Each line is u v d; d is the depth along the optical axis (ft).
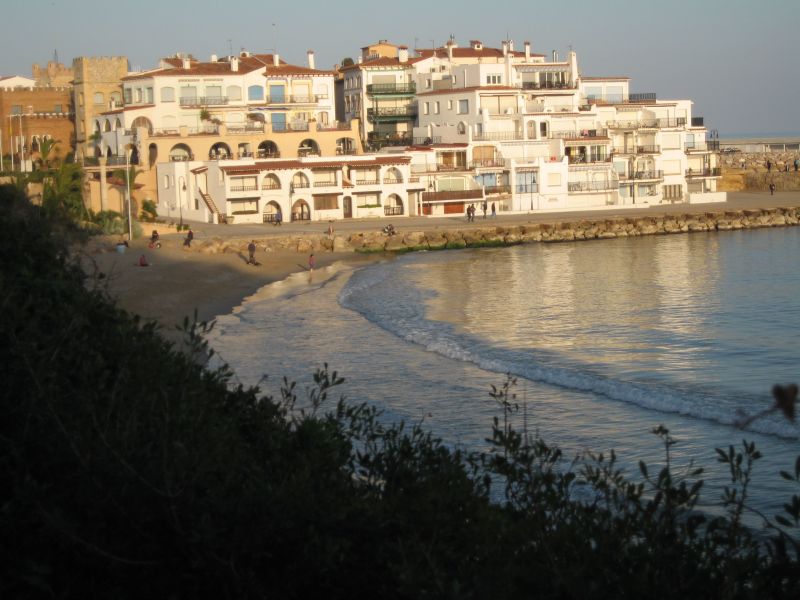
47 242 60.70
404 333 169.89
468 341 160.86
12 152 410.93
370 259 304.91
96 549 31.89
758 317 183.42
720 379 129.39
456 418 108.17
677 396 117.50
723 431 101.81
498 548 34.09
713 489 81.76
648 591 31.78
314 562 33.04
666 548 34.27
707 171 454.40
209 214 359.46
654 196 440.86
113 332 50.70
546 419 108.58
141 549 33.45
